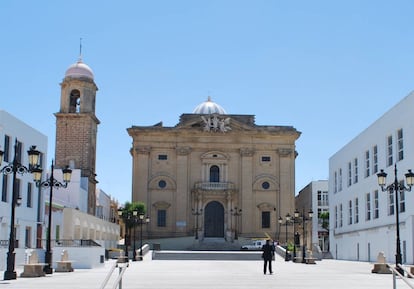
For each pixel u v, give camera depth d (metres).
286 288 23.19
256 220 87.56
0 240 40.75
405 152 46.16
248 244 81.50
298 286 24.41
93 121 78.06
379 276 32.41
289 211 87.69
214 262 55.56
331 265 48.59
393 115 49.12
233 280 28.47
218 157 88.31
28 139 48.72
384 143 51.59
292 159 88.88
